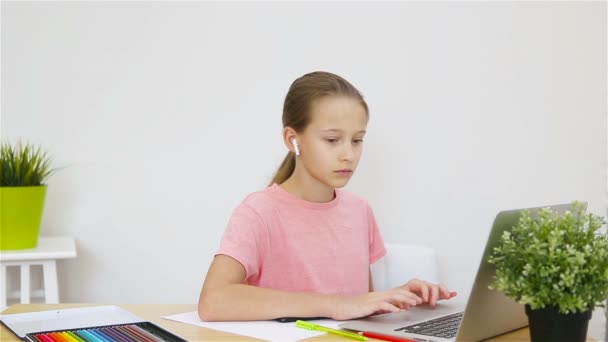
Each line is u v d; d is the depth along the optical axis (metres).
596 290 0.84
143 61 1.87
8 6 1.81
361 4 1.92
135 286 1.89
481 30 1.95
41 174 1.72
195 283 1.91
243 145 1.91
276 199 1.39
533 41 1.97
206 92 1.89
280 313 1.11
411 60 1.94
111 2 1.85
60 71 1.84
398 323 1.07
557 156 1.99
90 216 1.87
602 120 2.00
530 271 0.84
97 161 1.86
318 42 1.92
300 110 1.28
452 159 1.96
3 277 1.65
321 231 1.42
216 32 1.89
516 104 1.97
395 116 1.94
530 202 1.99
